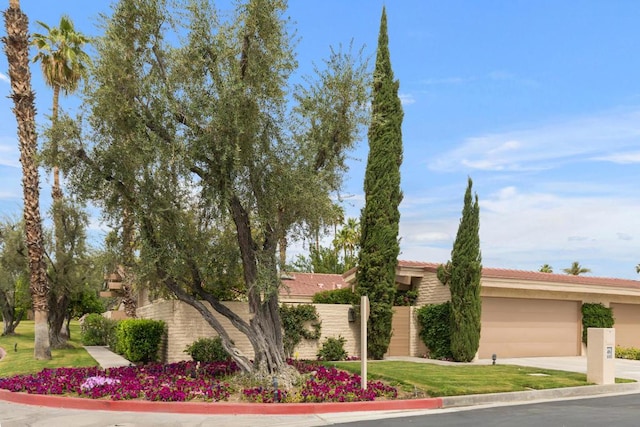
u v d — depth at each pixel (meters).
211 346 18.77
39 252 21.12
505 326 23.70
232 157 12.97
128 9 13.51
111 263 18.64
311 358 21.34
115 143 13.60
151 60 13.86
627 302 27.34
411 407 12.59
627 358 25.16
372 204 22.34
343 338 21.92
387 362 20.28
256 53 13.40
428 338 22.83
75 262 27.86
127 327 20.41
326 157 14.34
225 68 13.23
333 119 14.31
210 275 16.33
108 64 13.17
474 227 21.95
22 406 12.63
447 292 22.86
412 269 24.05
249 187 13.77
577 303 25.89
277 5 13.51
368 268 22.09
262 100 13.40
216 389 12.91
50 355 21.23
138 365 17.72
